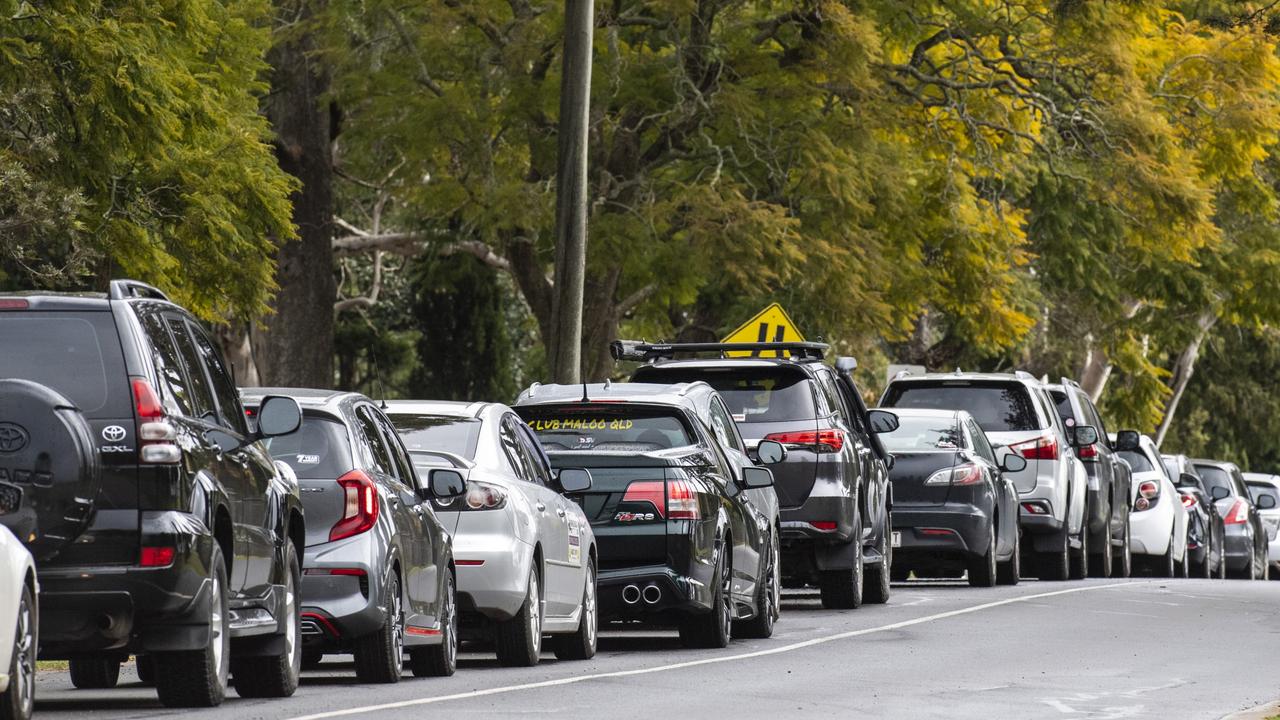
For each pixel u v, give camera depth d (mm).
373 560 39000
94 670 41812
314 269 122312
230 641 36094
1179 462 116500
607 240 103250
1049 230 138875
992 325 124125
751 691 40531
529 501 45562
